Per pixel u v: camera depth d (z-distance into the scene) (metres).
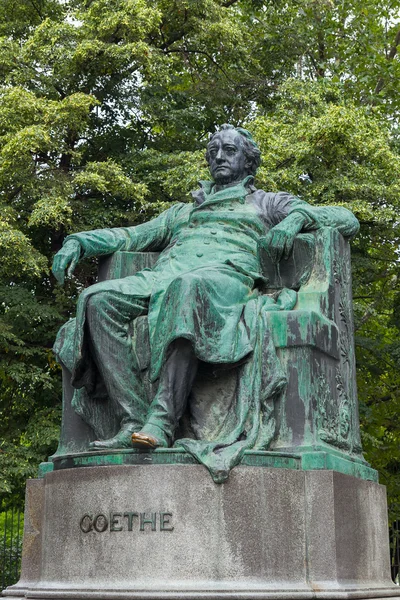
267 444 5.99
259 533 5.56
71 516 5.77
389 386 17.72
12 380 14.88
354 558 5.95
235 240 6.91
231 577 5.45
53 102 13.99
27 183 13.94
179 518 5.51
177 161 15.36
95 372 6.43
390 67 18.31
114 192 14.45
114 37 15.65
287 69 18.75
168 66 16.06
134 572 5.49
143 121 17.19
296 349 6.26
